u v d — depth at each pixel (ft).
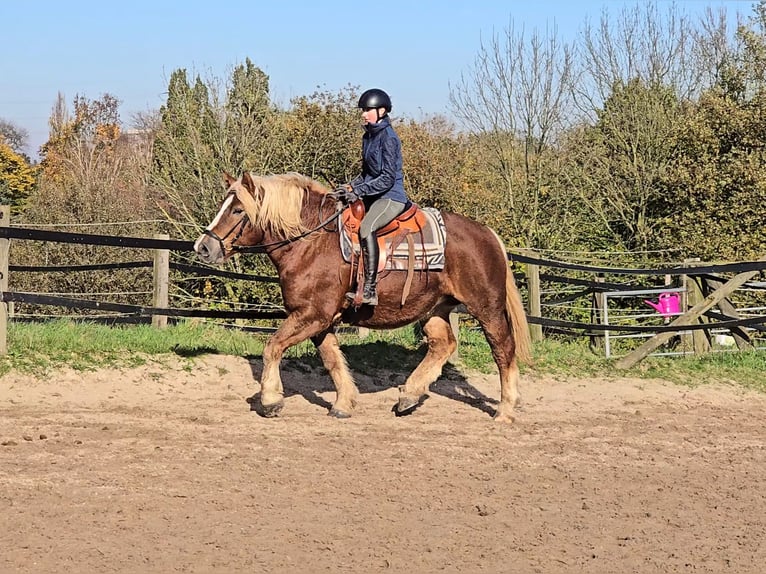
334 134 62.85
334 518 17.97
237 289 54.03
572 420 29.68
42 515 17.30
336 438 25.02
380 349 37.11
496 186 73.10
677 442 26.63
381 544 16.55
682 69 77.20
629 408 32.86
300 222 25.93
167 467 21.06
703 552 16.74
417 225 26.91
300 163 61.98
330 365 27.99
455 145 71.92
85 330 35.29
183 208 57.52
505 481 21.38
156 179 59.77
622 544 17.10
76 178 63.10
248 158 58.85
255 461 21.99
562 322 39.34
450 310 28.96
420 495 19.86
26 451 21.90
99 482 19.58
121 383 30.09
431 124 72.74
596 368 39.01
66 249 51.24
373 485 20.47
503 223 71.05
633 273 40.37
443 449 24.27
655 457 24.44
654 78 75.15
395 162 26.40
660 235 70.95
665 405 33.86
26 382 29.01
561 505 19.58
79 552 15.48
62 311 50.78
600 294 43.80
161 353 33.09
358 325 27.71
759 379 39.06
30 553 15.33
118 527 16.84
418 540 16.85
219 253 25.81
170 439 23.88
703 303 40.81
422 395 31.42
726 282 42.50
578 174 72.95
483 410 30.42
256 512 18.12
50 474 19.97
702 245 65.77
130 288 51.98
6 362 29.89
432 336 28.76
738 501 20.30
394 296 26.76
